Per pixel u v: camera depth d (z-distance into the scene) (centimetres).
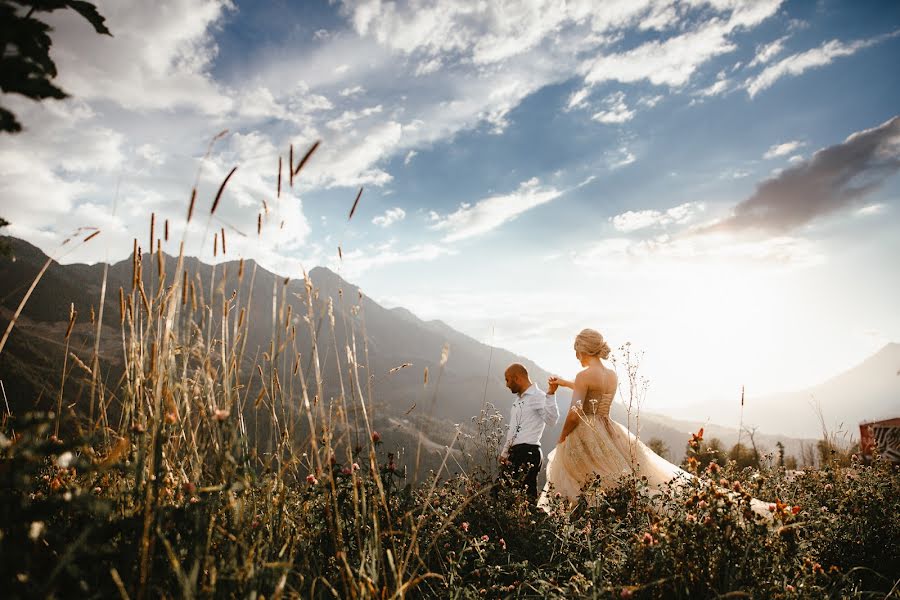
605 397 429
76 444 125
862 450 634
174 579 147
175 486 173
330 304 190
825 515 281
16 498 123
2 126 125
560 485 413
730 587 184
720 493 211
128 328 168
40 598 110
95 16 143
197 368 172
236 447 159
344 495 203
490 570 214
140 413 163
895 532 284
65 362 155
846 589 219
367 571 180
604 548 238
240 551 160
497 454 309
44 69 136
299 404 177
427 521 229
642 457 414
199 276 172
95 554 130
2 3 131
